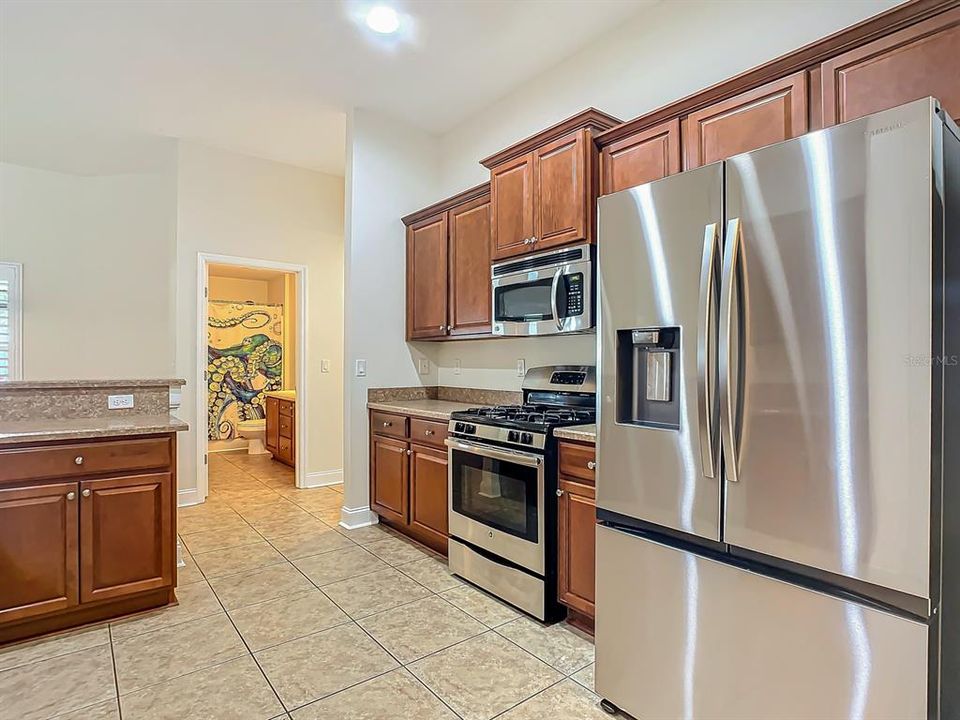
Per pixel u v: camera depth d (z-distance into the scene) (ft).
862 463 4.09
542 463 7.75
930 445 3.79
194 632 7.55
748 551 4.76
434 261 12.30
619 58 9.55
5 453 7.09
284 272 16.05
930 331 3.78
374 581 9.32
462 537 9.40
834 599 4.24
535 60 10.53
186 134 13.71
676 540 5.33
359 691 6.23
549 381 10.37
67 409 8.76
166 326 15.99
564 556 7.65
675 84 8.70
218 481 16.75
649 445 5.51
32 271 14.80
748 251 4.69
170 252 14.44
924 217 3.80
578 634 7.53
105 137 13.78
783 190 4.49
